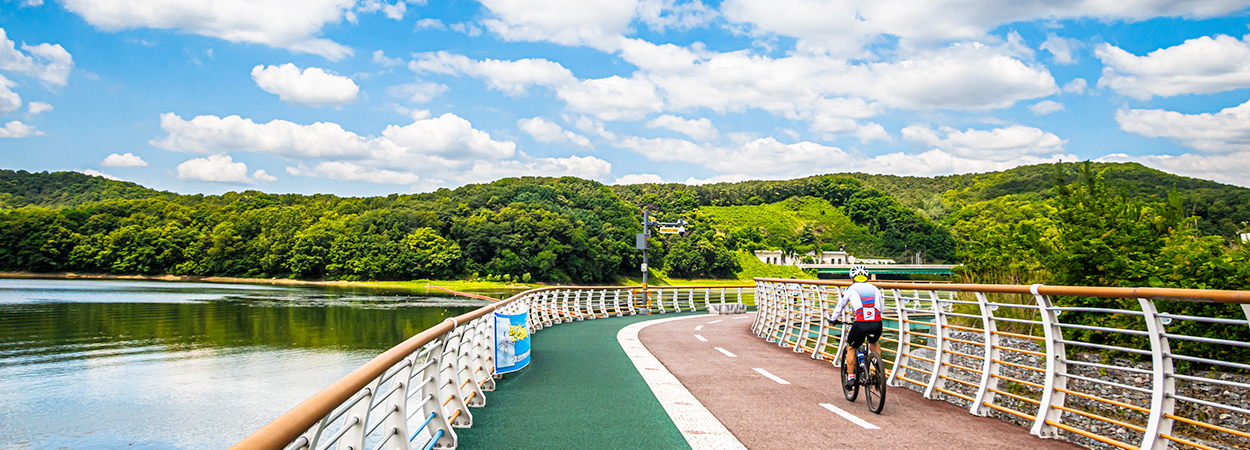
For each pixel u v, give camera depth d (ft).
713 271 480.64
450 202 466.29
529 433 21.15
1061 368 20.74
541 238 381.19
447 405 22.16
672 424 22.53
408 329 137.90
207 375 83.76
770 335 55.98
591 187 610.65
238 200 536.83
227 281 366.02
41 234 372.79
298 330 134.10
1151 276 32.81
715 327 71.61
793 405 26.05
